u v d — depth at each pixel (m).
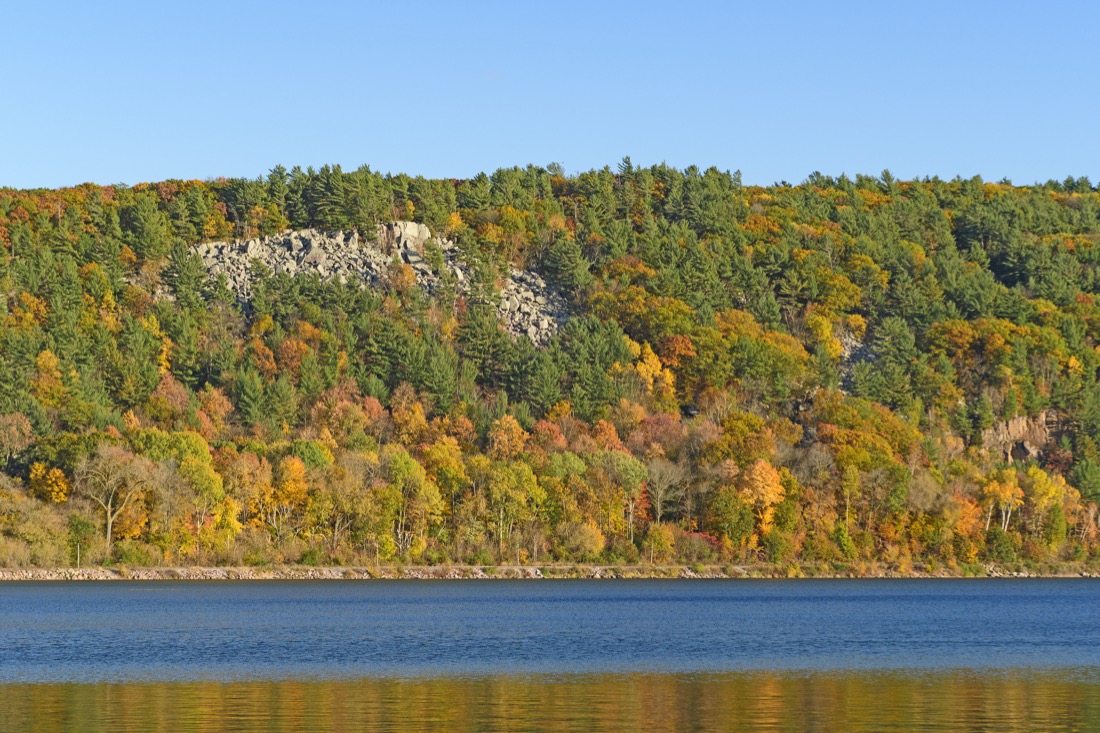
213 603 190.25
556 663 115.88
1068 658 121.19
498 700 92.62
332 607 184.25
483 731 80.94
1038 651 127.44
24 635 139.00
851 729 82.12
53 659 117.62
